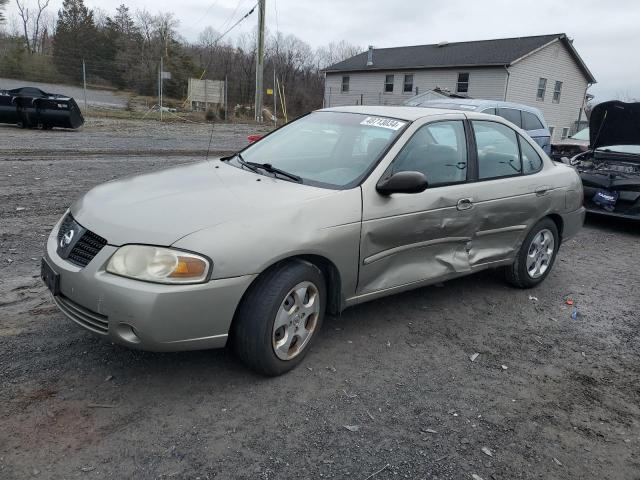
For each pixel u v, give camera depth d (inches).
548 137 469.7
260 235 122.3
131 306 111.5
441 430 119.6
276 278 126.0
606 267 252.5
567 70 1342.3
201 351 143.2
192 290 113.8
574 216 219.5
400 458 109.4
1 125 719.7
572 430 123.4
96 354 137.9
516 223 191.6
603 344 168.6
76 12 1932.8
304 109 1631.4
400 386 135.8
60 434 108.3
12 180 339.9
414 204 154.7
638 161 340.2
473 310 187.0
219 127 994.7
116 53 1667.1
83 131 714.2
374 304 184.9
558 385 142.5
